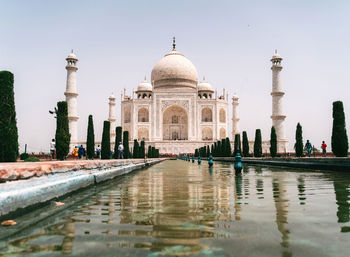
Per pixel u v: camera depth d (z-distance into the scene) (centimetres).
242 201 738
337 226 475
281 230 451
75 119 8081
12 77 1486
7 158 1429
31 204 632
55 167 812
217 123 10125
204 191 955
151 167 3203
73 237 425
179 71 10838
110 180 1492
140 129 10438
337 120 2961
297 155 4391
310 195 837
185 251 360
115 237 421
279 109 8200
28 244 394
